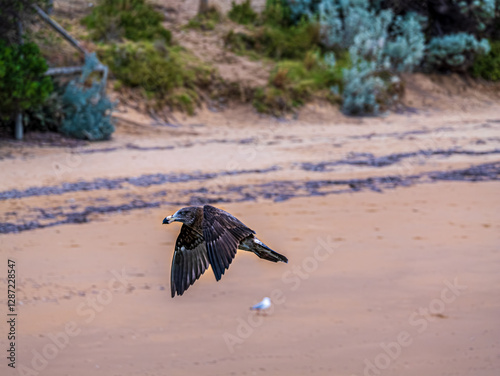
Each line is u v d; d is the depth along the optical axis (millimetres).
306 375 9688
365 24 40625
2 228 15852
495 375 9938
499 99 43500
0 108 25312
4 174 21516
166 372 9586
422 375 9773
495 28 49156
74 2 37594
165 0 42812
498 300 12578
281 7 43156
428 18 44219
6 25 26188
